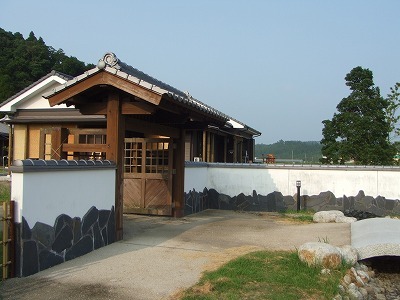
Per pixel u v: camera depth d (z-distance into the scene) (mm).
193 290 4324
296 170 12039
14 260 4555
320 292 4484
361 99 19297
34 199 4738
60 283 4469
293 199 12016
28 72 40969
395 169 11148
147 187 9914
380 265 6688
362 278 5457
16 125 15547
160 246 6445
